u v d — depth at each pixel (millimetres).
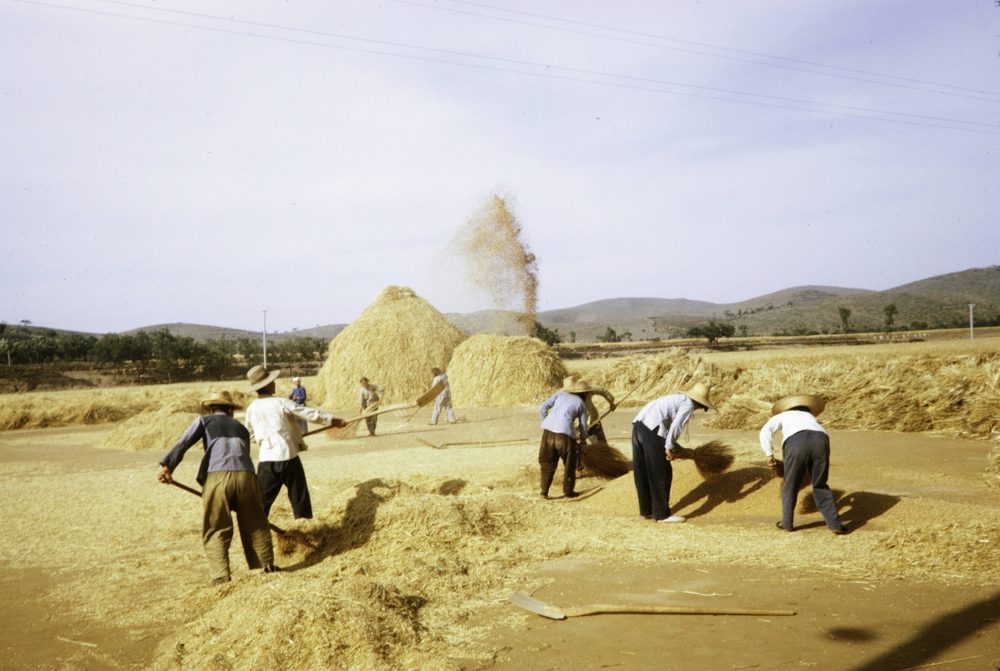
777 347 68062
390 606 4570
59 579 6148
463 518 6488
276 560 6379
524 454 12117
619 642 4066
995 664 3578
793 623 4250
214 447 5844
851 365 17844
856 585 4895
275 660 3971
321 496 9133
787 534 6422
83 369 52031
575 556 6012
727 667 3674
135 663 4258
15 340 60844
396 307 27734
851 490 7523
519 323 24859
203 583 5785
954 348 34875
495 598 4961
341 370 26422
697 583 5109
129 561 6621
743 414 15648
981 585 4730
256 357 58906
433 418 18641
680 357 22969
